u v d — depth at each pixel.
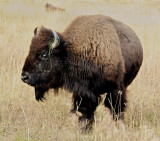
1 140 17.70
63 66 20.31
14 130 19.31
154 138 17.25
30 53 19.62
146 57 34.19
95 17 21.03
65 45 20.00
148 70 30.02
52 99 24.28
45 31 19.92
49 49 19.59
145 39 43.12
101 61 19.83
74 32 20.59
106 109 20.69
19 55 33.03
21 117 21.66
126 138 17.00
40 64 19.59
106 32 20.34
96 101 20.81
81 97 20.52
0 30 40.81
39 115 21.81
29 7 48.91
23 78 19.39
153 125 20.84
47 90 20.61
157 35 48.81
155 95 25.06
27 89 26.25
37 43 19.61
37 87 20.11
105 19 21.27
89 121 20.80
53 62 19.91
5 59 32.09
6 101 23.70
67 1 79.50
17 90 25.61
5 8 48.97
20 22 44.69
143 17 78.06
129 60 22.17
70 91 20.77
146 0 114.25
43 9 48.19
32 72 19.45
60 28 38.91
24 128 19.62
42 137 17.86
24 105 23.62
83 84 20.30
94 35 20.16
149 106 23.42
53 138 17.94
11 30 40.97
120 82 20.47
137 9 92.44
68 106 24.55
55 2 55.56
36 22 42.41
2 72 28.19
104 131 16.78
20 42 37.06
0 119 21.44
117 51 20.23
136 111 22.94
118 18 70.94
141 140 17.02
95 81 20.12
